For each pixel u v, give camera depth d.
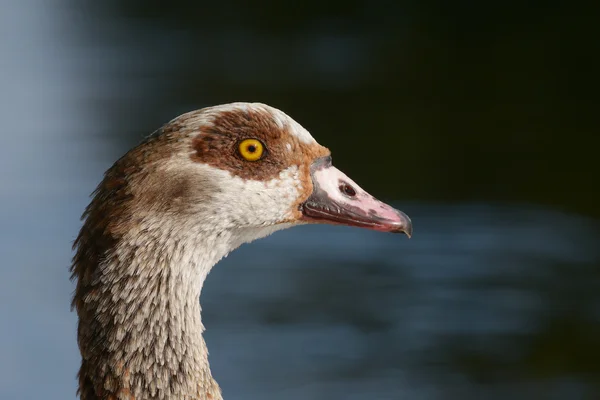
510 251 15.82
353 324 13.73
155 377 5.74
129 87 25.12
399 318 13.88
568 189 18.30
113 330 5.69
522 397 12.30
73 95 24.77
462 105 23.12
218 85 24.86
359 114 22.56
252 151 6.16
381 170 19.31
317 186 6.43
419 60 26.06
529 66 25.02
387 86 24.45
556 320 13.98
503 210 17.34
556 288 14.72
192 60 27.47
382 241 16.31
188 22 32.56
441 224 16.84
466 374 12.81
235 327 13.57
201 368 5.92
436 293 14.53
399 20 29.55
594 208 17.34
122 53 28.97
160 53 28.66
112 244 5.71
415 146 20.61
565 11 26.78
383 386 12.41
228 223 6.09
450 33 27.78
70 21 34.62
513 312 14.09
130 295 5.71
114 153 20.69
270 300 14.35
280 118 6.31
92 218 5.79
